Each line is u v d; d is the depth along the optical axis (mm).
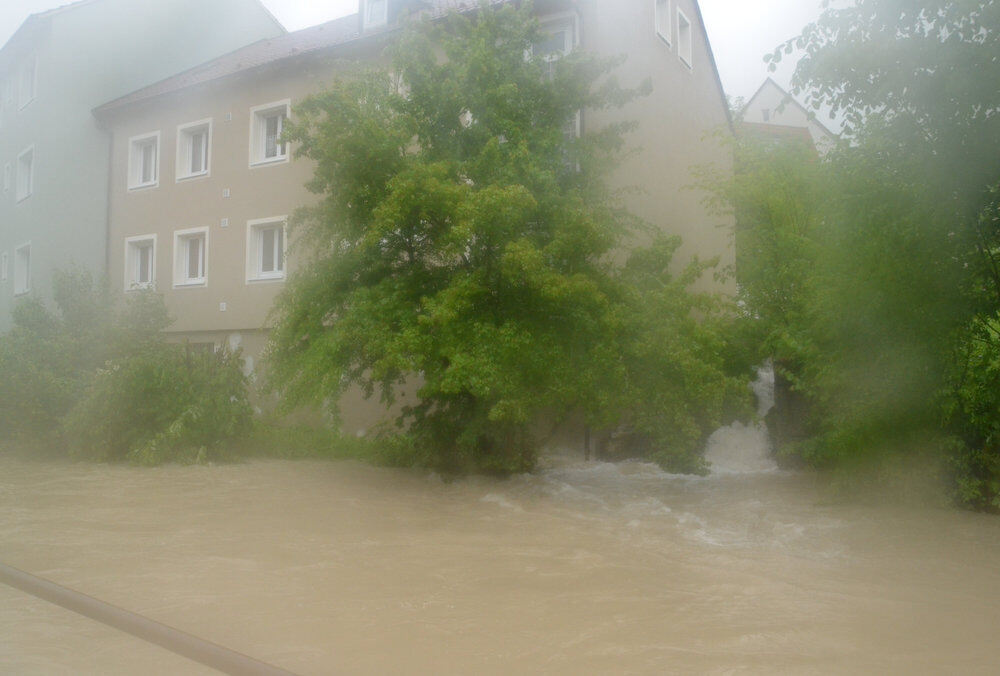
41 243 26016
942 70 8547
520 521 9695
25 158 27969
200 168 22766
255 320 20875
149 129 23453
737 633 5316
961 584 6809
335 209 12398
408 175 11391
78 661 4590
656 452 13883
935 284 9602
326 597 6141
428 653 4879
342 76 13828
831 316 10562
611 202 13375
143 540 8195
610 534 8930
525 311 11758
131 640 4965
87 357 16312
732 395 12492
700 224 20453
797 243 15062
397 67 13031
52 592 4824
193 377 14891
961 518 9844
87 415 14281
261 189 21094
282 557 7535
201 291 21906
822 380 11188
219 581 6578
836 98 9477
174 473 13211
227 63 24547
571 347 11672
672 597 6238
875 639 5234
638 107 17625
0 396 14586
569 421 15930
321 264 12578
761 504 11000
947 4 8445
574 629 5383
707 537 8820
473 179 12156
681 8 20578
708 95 22047
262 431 16188
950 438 10352
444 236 11445
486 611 5801
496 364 10930
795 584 6723
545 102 13211
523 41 13383
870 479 10703
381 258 12586
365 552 7816
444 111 12820
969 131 8664
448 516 9992
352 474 13422
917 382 10172
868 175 9359
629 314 11688
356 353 12195
